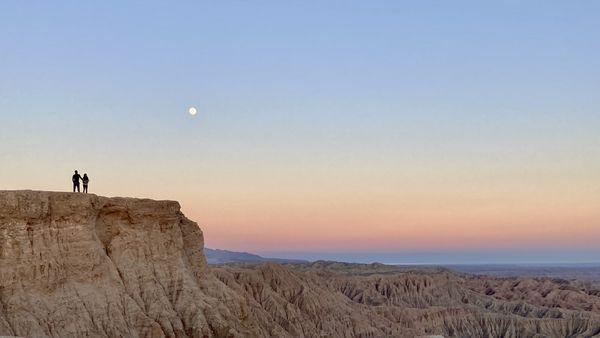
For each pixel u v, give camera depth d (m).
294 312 173.88
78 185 91.94
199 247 107.19
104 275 89.06
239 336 96.94
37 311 79.94
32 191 83.19
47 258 83.38
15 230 81.31
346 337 182.38
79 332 82.19
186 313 95.69
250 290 173.25
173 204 101.69
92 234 89.94
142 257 95.94
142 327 89.00
